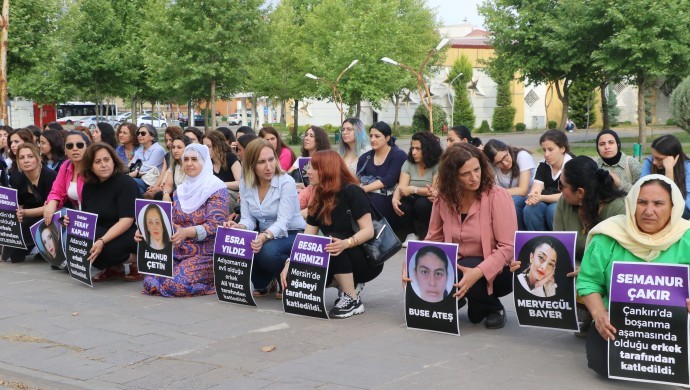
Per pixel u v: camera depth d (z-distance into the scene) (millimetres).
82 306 7887
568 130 63000
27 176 10211
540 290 6219
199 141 11711
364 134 10930
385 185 10195
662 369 5070
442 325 6605
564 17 37781
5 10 20922
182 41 39594
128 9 45562
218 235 7965
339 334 6699
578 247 6355
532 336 6559
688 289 4988
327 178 7277
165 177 10656
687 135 45000
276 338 6617
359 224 7211
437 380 5410
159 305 7906
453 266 6480
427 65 54844
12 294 8453
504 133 63156
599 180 6141
